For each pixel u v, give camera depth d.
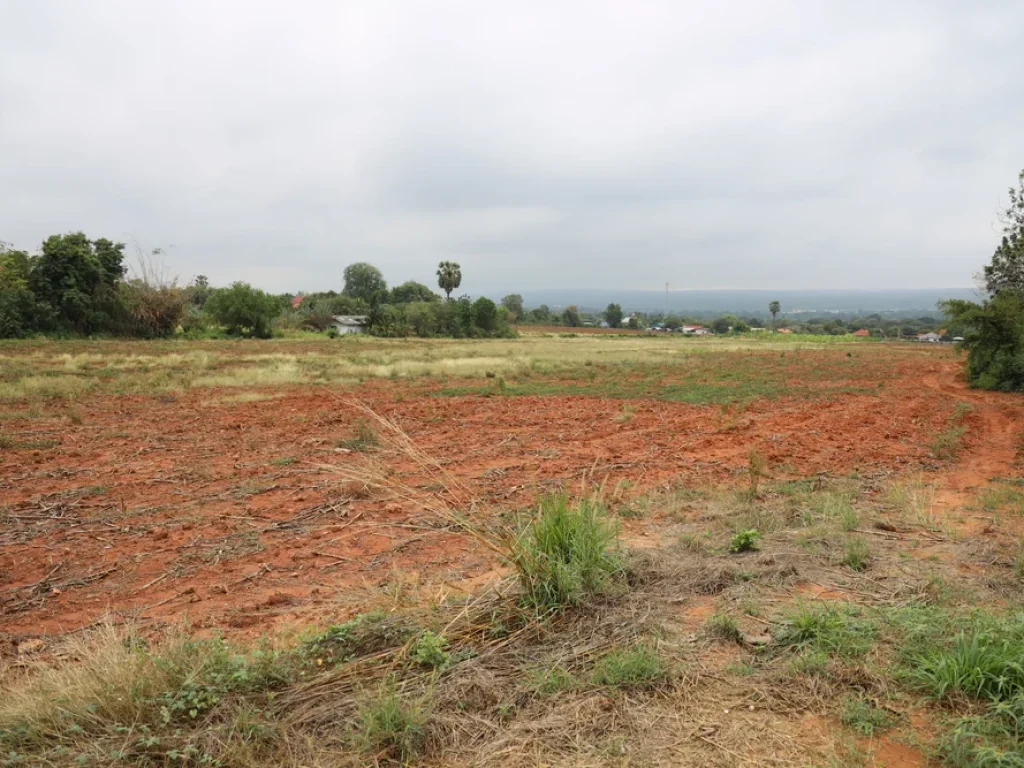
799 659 3.37
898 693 3.11
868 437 11.55
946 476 8.55
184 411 13.94
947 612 3.88
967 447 10.67
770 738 2.81
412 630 3.71
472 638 3.66
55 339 37.94
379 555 5.67
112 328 41.97
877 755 2.69
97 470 8.70
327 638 3.69
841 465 9.18
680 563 4.93
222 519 6.67
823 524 6.01
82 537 6.17
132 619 4.43
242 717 2.86
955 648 3.31
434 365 24.44
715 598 4.35
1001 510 6.64
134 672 3.14
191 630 4.24
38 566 5.47
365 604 4.42
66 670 3.27
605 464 9.27
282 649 3.66
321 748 2.75
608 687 3.18
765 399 17.06
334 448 10.10
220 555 5.68
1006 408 15.52
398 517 6.74
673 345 49.81
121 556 5.68
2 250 39.50
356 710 2.99
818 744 2.77
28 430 11.52
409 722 2.82
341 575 5.25
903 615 3.86
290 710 3.03
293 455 9.64
